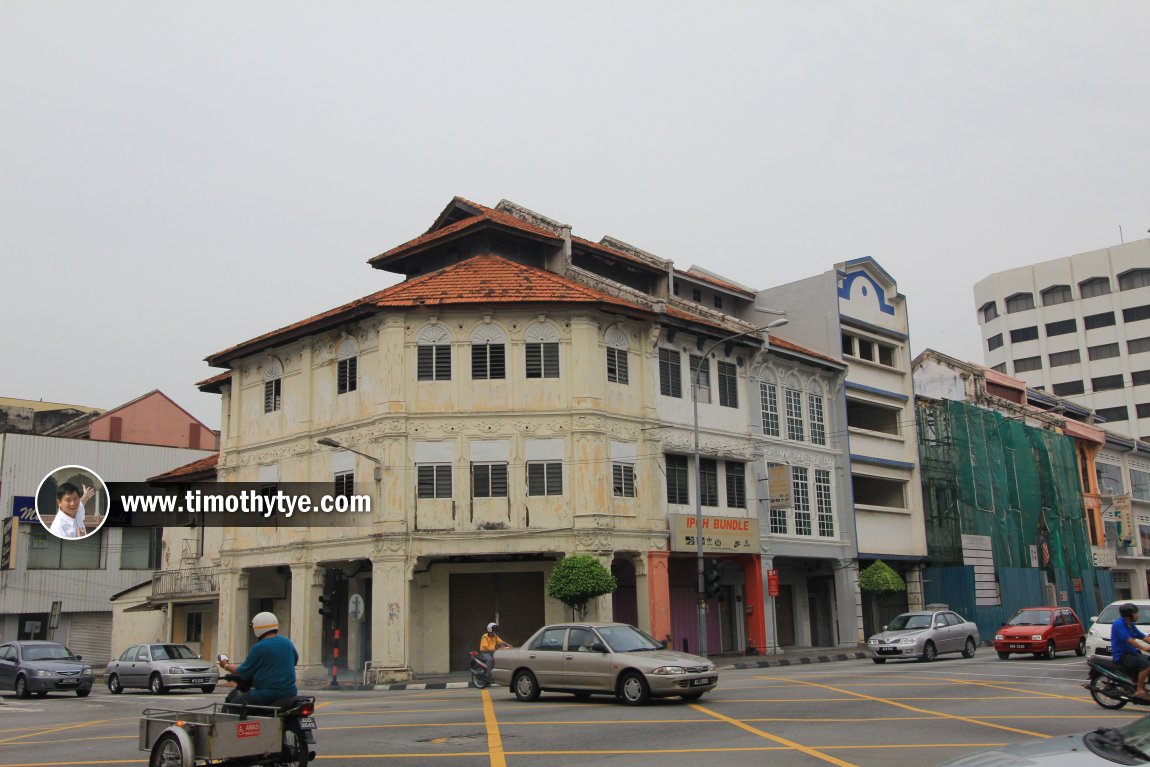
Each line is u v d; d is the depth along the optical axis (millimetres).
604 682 19062
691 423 37000
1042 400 66625
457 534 32000
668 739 14141
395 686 29344
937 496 49312
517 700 20484
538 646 20453
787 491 39031
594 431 32812
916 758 12242
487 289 33844
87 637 54938
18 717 23188
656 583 34000
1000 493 52562
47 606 53875
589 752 13156
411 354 33156
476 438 32719
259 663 11305
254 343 37781
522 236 37938
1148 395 89750
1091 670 17219
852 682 22516
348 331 34812
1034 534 54688
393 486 32094
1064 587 55812
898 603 47312
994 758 7070
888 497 48375
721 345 39062
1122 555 66000
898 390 48469
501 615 33906
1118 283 93188
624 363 34969
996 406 58125
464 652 33594
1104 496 65562
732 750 13039
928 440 49656
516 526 32188
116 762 13945
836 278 45469
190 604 42625
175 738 10797
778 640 41875
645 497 34406
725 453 38094
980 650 39438
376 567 31812
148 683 31453
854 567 43406
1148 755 6762
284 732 11234
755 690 21078
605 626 20188
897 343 49094
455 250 39125
